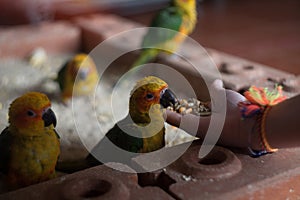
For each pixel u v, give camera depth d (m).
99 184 1.39
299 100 1.40
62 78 1.87
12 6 2.65
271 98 1.43
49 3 2.79
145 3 3.76
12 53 2.22
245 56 2.61
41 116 1.47
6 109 1.84
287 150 1.45
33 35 2.30
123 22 2.46
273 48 2.76
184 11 1.95
